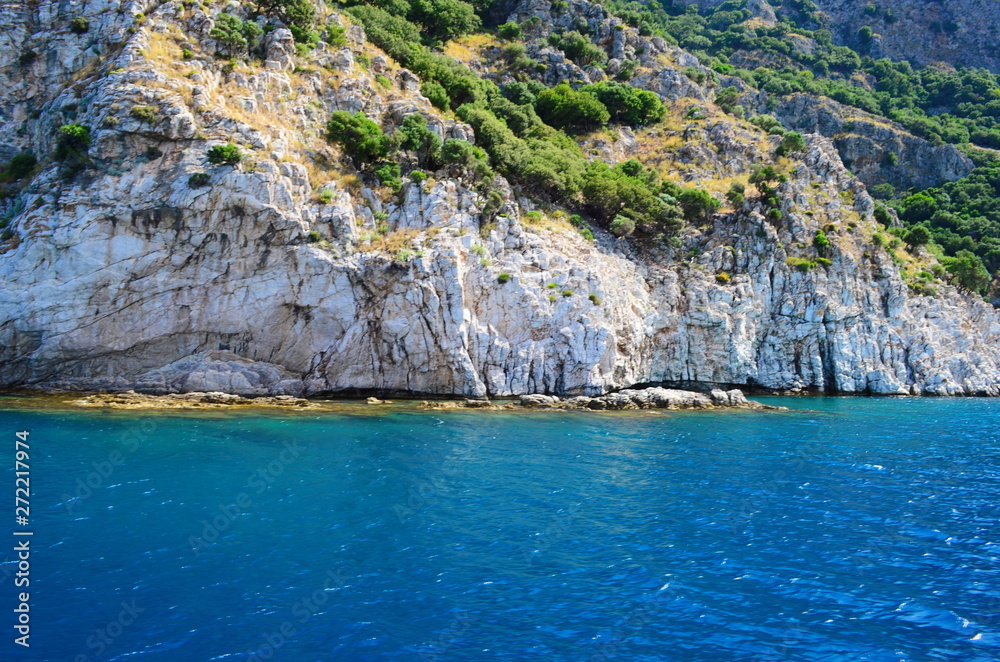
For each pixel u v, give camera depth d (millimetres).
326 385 60156
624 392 65750
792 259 83750
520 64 108625
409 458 40031
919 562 26156
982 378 87875
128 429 44344
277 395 58719
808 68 193625
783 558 26328
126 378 57156
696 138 101125
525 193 77875
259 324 58625
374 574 24203
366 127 66562
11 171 62500
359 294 59781
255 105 63500
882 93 183625
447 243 62656
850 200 94188
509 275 64438
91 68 64188
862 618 21688
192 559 24969
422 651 19297
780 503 33344
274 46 69438
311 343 59875
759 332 82062
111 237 55031
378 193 65562
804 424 57312
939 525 30359
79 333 54938
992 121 172375
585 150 96875
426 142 69625
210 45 65812
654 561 25844
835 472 39719
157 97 57625
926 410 69250
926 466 41656
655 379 77250
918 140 151750
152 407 52844
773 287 82875
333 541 27062
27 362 54938
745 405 67688
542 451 43219
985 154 151625
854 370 83062
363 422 50312
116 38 64625
